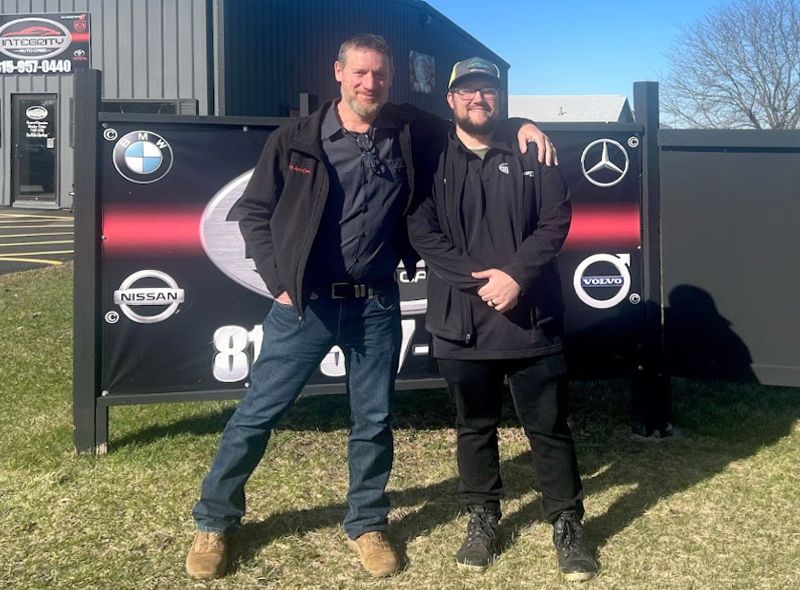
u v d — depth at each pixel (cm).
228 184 368
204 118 363
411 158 264
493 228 267
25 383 471
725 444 392
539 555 288
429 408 453
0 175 1616
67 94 1561
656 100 392
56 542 293
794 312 393
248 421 274
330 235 259
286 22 1560
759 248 393
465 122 265
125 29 1462
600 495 336
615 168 393
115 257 365
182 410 436
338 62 257
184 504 323
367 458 282
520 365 275
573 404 458
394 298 279
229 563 281
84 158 356
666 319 400
